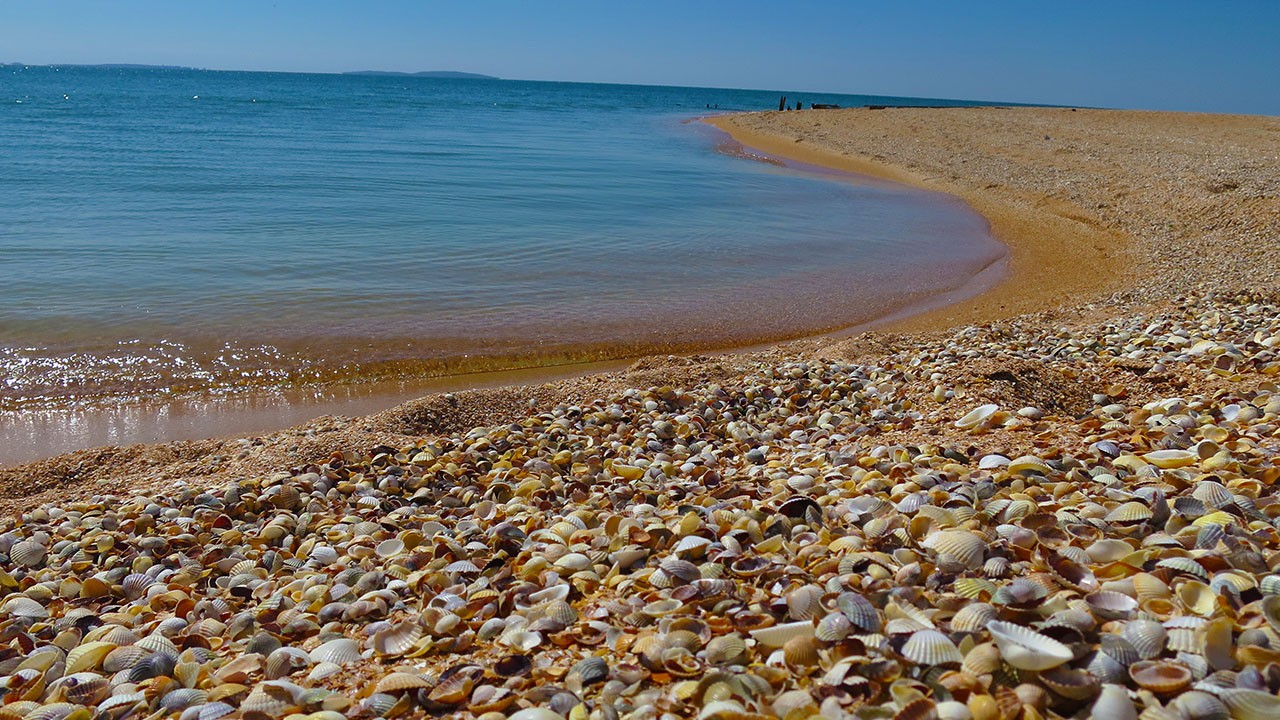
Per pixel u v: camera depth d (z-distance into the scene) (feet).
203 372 4.50
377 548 2.35
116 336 4.91
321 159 13.99
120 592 2.28
